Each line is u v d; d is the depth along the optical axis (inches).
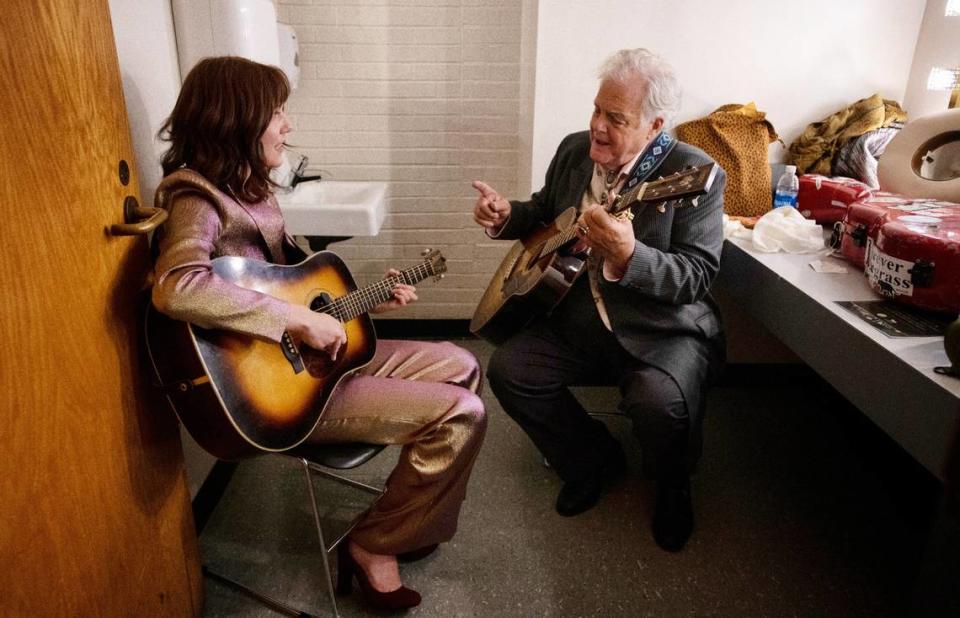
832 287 70.6
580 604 65.6
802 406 105.0
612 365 77.5
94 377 44.5
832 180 91.0
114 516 46.9
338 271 63.1
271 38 85.0
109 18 46.2
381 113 115.8
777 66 101.0
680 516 74.2
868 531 77.0
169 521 55.4
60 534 40.8
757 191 97.3
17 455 37.2
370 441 59.6
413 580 68.1
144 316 50.3
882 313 63.2
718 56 100.4
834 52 100.5
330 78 113.7
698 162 69.7
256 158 53.8
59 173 40.8
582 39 99.2
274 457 88.0
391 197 120.9
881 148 96.3
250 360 51.3
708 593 67.4
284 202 92.5
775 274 75.2
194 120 52.2
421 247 124.0
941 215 68.6
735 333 108.4
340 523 76.0
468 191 120.6
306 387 55.2
